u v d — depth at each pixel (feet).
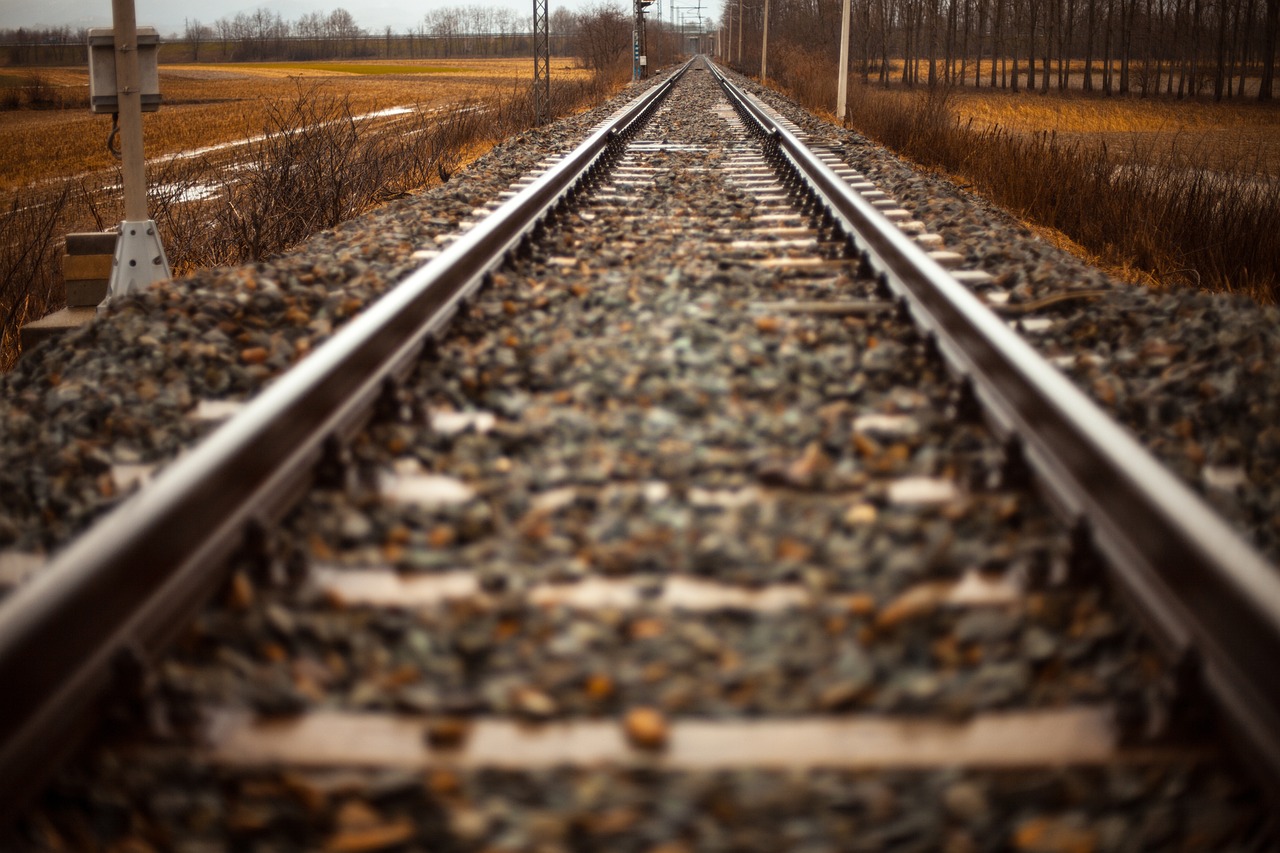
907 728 6.79
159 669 7.27
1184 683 6.81
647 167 41.88
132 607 7.24
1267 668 6.24
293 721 6.91
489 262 19.33
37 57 641.81
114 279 21.70
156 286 18.49
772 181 36.50
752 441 11.38
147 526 7.41
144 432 12.85
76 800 6.29
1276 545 10.10
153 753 6.64
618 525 9.48
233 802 6.35
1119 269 28.99
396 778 6.40
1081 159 38.86
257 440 9.20
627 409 12.44
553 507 9.87
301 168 35.94
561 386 13.34
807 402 12.53
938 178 41.63
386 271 20.80
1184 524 7.41
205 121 139.95
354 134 42.24
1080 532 8.56
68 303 22.03
